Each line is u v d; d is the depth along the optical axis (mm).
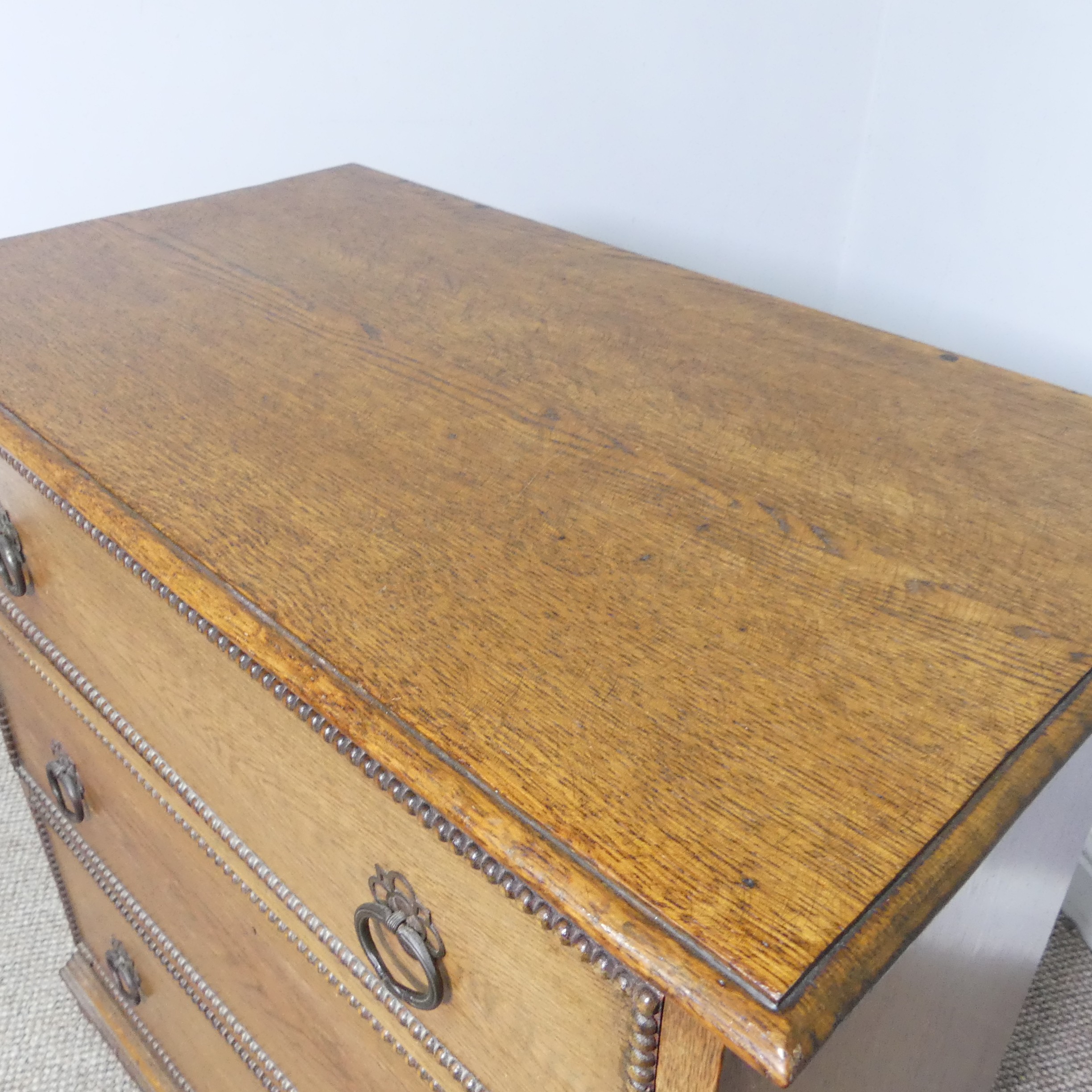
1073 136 1278
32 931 1442
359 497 726
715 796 508
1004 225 1409
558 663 588
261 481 743
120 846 1069
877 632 611
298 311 979
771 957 436
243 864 838
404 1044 731
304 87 1560
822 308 1753
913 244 1557
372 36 1535
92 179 1553
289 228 1160
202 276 1046
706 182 1728
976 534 695
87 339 926
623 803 505
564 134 1654
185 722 797
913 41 1438
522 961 559
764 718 551
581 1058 555
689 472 755
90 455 771
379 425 806
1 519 917
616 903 463
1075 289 1342
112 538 701
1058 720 553
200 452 773
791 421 818
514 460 767
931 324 1578
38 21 1417
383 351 910
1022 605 633
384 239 1140
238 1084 1081
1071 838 769
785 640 604
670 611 625
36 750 1183
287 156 1618
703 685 572
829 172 1625
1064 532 698
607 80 1610
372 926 697
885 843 484
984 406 843
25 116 1477
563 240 1149
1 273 1047
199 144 1569
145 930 1107
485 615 623
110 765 980
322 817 684
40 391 848
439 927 618
